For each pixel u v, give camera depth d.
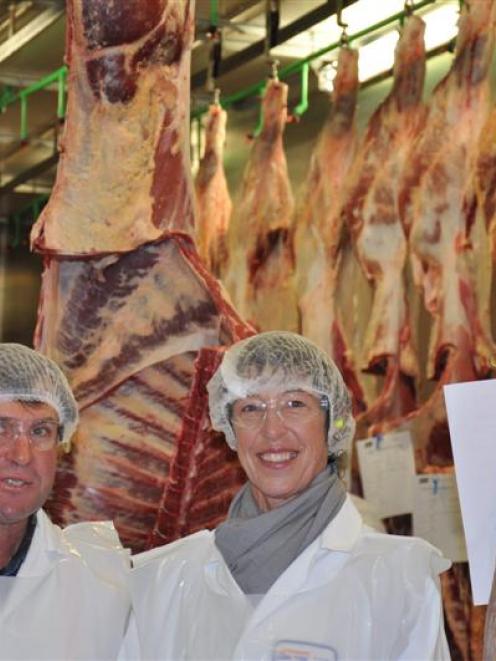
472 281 4.70
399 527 4.99
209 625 3.13
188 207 4.11
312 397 3.15
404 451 4.94
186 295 4.05
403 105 4.99
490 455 2.74
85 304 4.07
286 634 3.02
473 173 4.64
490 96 4.71
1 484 3.05
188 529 3.93
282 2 5.46
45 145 7.07
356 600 3.06
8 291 8.35
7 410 3.08
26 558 3.12
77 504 4.02
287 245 5.61
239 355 3.17
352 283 5.54
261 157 5.66
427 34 5.54
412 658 3.05
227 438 3.33
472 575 2.72
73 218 4.04
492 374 4.69
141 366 4.04
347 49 5.22
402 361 5.04
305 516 3.13
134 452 4.03
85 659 3.09
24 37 5.50
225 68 5.73
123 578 3.21
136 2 4.01
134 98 4.06
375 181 5.04
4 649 3.02
